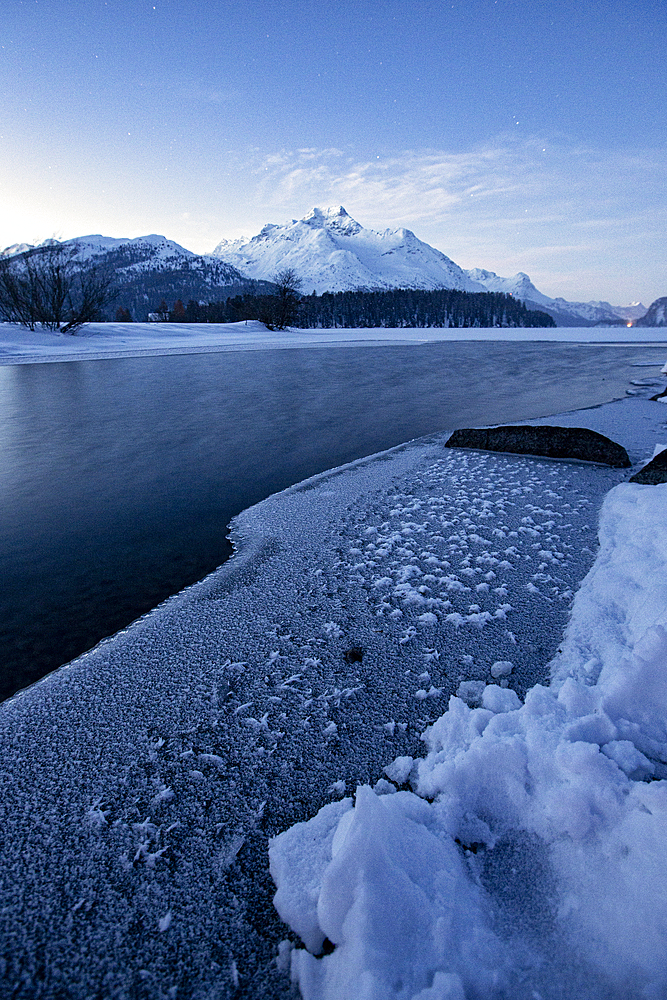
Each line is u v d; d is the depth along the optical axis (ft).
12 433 35.32
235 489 22.12
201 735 8.27
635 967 4.60
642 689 7.22
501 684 9.07
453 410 40.42
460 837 6.24
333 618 11.41
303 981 4.87
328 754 7.79
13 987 5.14
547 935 5.09
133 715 8.77
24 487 23.35
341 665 9.82
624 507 16.10
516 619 11.02
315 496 20.17
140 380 62.75
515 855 5.96
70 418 40.32
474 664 9.68
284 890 5.60
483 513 17.16
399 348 118.01
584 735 6.72
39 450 30.45
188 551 16.01
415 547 14.87
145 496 21.66
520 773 6.51
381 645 10.37
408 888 5.10
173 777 7.50
